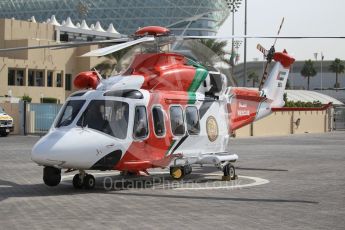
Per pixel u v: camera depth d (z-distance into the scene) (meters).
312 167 48.22
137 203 27.72
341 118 164.25
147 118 32.72
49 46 31.95
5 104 99.25
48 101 141.75
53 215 24.27
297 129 128.62
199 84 36.50
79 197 29.59
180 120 34.78
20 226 21.95
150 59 34.25
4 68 137.38
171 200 28.81
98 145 30.14
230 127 39.75
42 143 29.77
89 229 21.45
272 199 29.52
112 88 31.98
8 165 47.03
